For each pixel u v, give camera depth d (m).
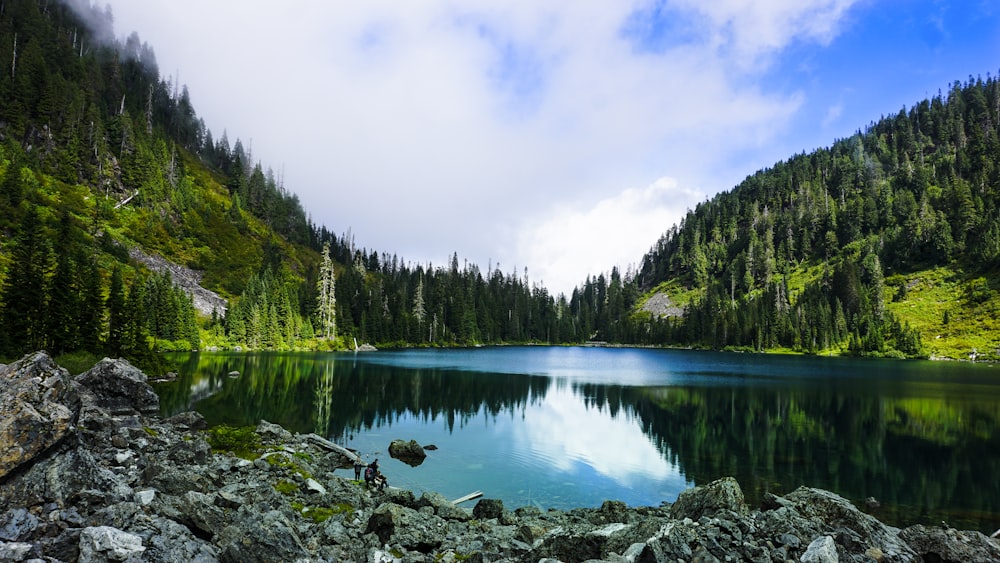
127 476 15.67
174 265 146.50
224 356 96.00
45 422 11.31
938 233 185.25
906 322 148.88
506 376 82.31
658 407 52.97
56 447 11.57
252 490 17.78
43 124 156.38
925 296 169.62
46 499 10.70
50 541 9.31
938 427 43.44
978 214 191.50
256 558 10.79
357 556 13.51
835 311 167.75
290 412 44.28
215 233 180.25
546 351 173.25
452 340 183.25
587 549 13.47
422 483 26.89
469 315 193.88
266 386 58.31
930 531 14.34
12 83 153.75
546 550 13.70
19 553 8.85
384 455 32.25
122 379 34.97
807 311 172.88
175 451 21.80
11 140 139.00
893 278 186.50
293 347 128.62
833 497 16.67
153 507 12.12
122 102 195.25
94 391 33.94
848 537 13.64
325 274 144.38
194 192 196.75
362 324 150.88
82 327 56.06
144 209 161.75
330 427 39.94
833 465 31.98
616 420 46.09
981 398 59.12
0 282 68.94
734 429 42.38
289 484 21.11
